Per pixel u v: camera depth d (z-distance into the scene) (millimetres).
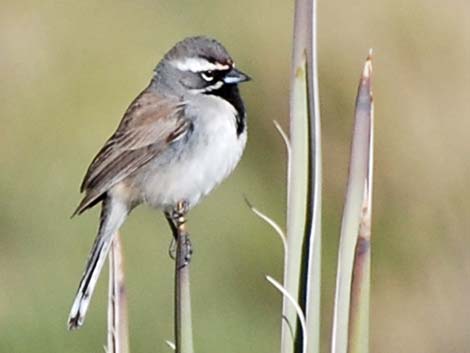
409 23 15875
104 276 14469
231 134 10211
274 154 16328
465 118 15680
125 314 8141
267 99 16609
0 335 14461
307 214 7633
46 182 16625
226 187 15945
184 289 7910
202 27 17984
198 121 10188
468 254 15422
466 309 15297
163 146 10281
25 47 17938
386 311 15422
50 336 14469
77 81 17594
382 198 15688
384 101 15812
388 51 15914
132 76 17625
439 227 15547
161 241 15367
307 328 7582
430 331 15320
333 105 15953
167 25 18219
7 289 15156
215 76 10266
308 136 7605
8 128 17203
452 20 15805
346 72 15953
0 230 16094
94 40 18016
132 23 18297
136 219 15477
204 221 15664
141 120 10352
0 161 16812
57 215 16234
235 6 17766
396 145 15719
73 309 9789
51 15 18266
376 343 15359
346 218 7320
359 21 16031
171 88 10367
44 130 17219
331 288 15125
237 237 15570
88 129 17172
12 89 17609
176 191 10328
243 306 15078
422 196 15641
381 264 15531
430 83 15773
